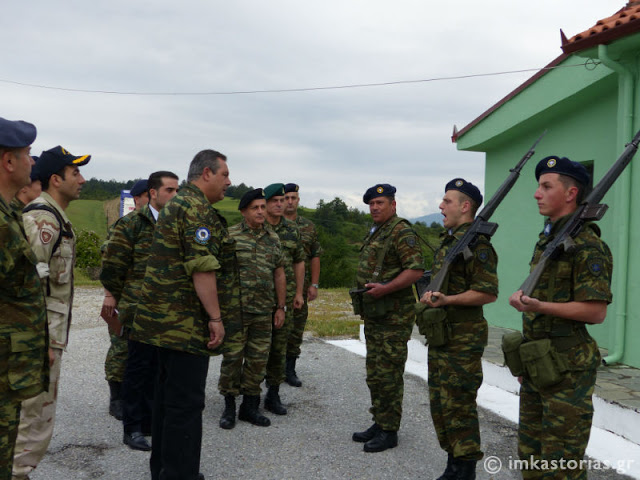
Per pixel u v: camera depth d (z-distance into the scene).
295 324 5.37
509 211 7.79
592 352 2.46
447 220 3.33
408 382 5.44
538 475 2.61
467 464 3.11
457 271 3.13
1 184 2.25
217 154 3.11
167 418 2.89
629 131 5.43
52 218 2.98
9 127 2.20
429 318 3.13
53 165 3.13
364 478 3.29
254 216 4.29
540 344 2.43
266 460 3.54
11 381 2.15
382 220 3.86
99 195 78.88
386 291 3.60
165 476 2.88
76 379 5.37
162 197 3.94
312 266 5.66
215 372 5.86
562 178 2.58
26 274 2.21
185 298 2.89
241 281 4.14
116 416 4.27
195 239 2.85
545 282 2.53
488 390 5.01
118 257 3.79
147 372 3.76
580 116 6.58
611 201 6.03
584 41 5.37
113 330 4.23
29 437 2.88
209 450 3.70
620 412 3.86
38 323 2.26
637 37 5.02
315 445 3.80
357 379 5.59
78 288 14.52
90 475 3.27
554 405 2.41
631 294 5.30
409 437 3.97
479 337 3.12
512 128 7.34
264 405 4.65
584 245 2.41
